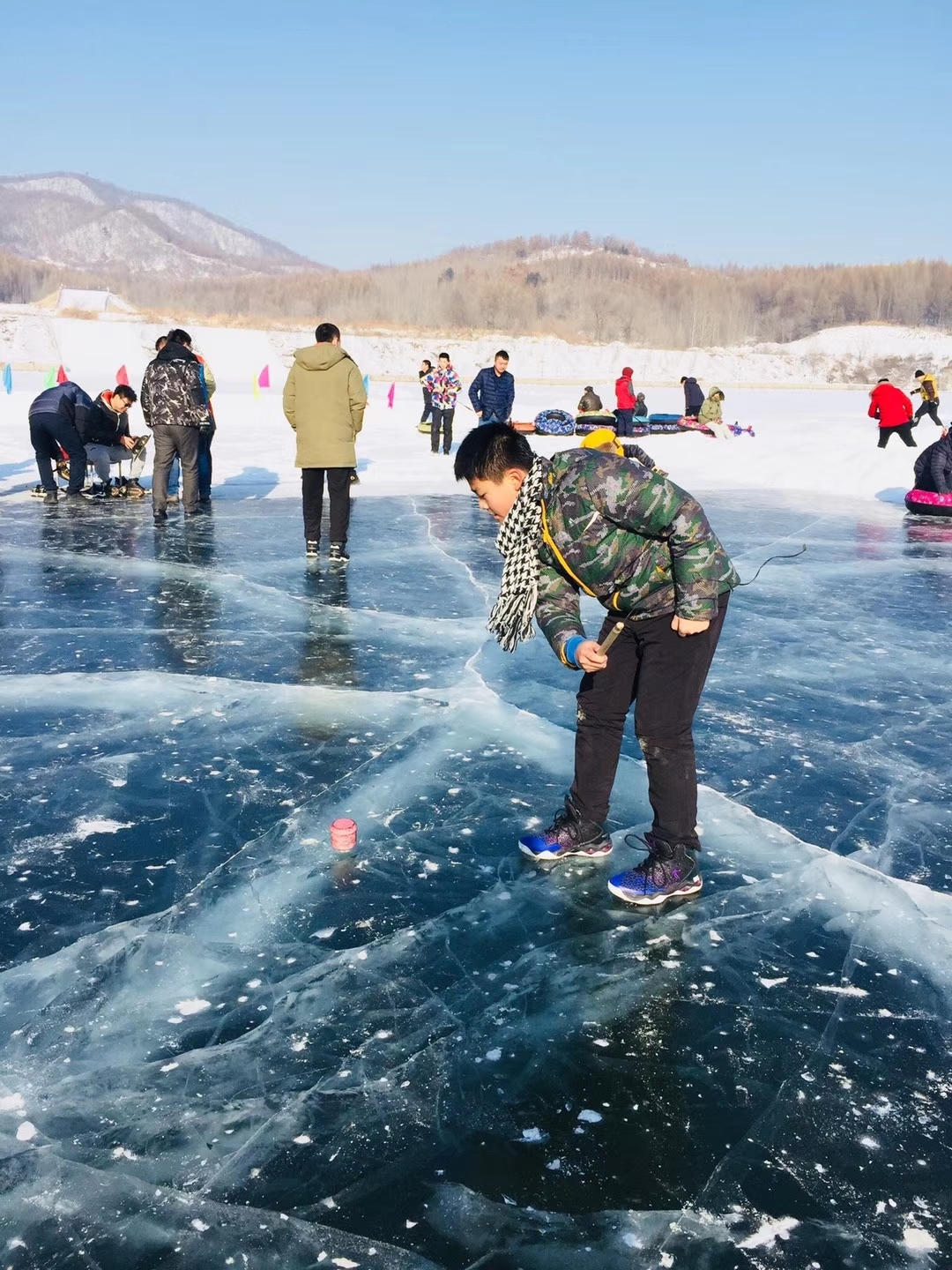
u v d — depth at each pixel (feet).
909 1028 8.54
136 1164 6.87
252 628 20.30
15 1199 6.57
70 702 15.90
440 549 29.01
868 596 24.59
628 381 69.10
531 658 18.65
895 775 13.88
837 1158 7.07
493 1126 7.28
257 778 13.21
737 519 36.22
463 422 76.23
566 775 13.48
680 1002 8.80
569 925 9.98
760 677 18.08
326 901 10.30
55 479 38.91
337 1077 7.76
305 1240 6.30
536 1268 6.12
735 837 11.93
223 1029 8.30
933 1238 6.40
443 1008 8.63
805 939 9.84
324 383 25.55
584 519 9.27
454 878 10.82
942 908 10.47
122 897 10.29
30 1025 8.30
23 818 11.99
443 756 14.03
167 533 30.42
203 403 32.17
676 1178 6.85
